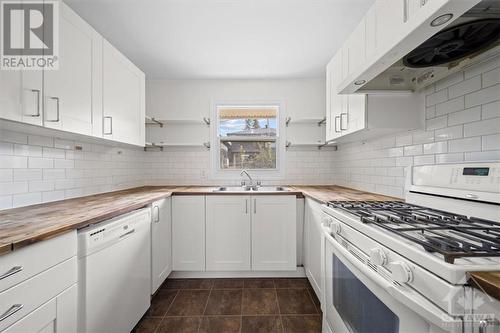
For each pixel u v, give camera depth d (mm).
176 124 2910
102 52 1564
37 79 1079
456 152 1208
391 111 1458
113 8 1646
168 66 2553
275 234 2230
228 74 2760
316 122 2875
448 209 1135
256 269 2223
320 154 2910
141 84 2154
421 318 618
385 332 786
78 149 1786
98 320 1114
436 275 572
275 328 1564
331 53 2277
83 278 1025
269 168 2930
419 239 730
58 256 900
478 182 990
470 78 1130
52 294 871
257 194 2229
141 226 1560
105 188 2137
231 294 1979
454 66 1131
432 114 1368
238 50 2227
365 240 910
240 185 2902
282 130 2898
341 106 1831
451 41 930
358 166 2311
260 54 2299
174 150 2916
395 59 960
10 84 969
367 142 2125
